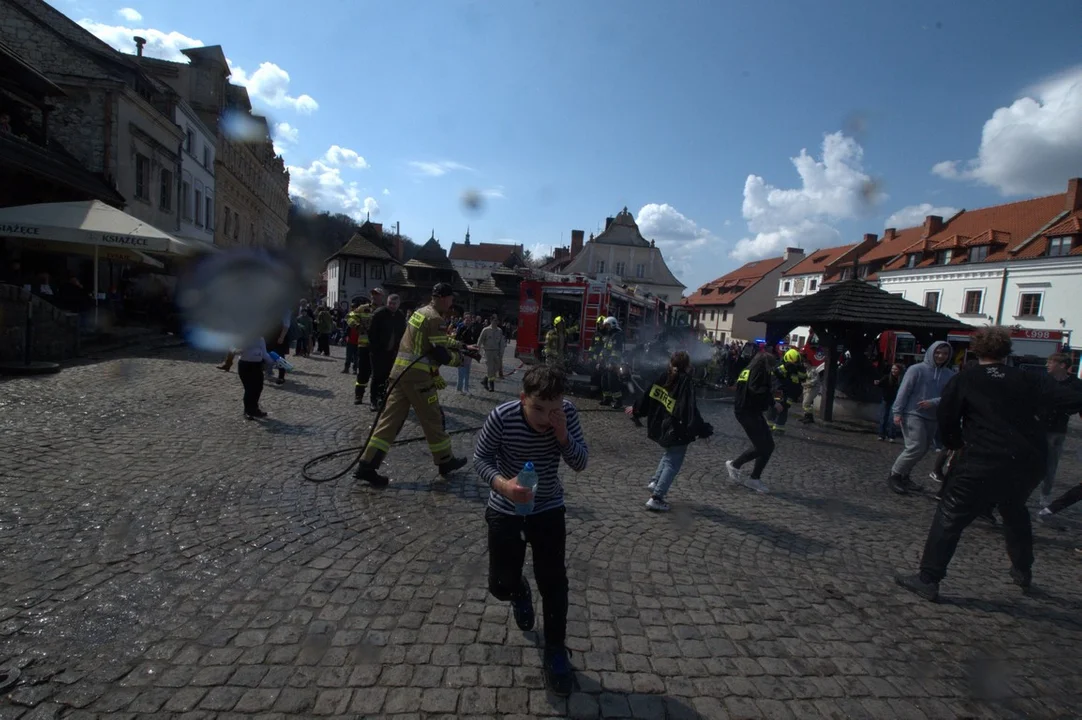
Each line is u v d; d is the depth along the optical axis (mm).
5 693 2416
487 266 97500
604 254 64438
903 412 7031
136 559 3617
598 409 11758
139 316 19078
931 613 3809
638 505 5570
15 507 4195
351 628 3070
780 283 63719
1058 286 32812
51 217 12164
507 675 2781
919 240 44406
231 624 3023
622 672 2881
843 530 5383
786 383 10453
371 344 8898
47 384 8391
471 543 4273
